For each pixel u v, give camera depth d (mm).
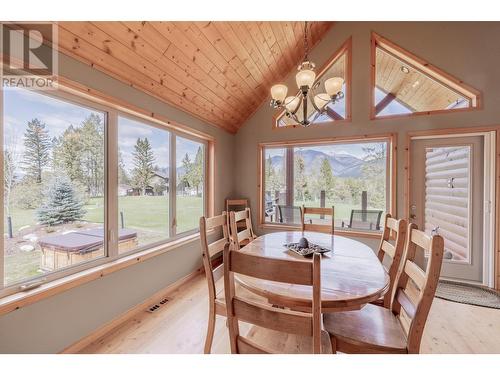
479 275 2773
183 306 2307
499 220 2590
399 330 1253
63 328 1598
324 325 1285
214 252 1646
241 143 3930
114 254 2053
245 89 3205
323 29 3225
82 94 1734
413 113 2932
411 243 1357
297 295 1079
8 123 1413
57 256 1665
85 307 1739
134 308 2156
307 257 1559
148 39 1862
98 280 1838
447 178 2908
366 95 3139
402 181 2986
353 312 1412
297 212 3688
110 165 2029
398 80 3129
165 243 2672
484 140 2727
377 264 1442
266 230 3783
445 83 2904
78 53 1643
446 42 2805
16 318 1371
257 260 852
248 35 2445
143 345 1726
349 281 1200
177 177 2926
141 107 2221
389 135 3018
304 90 1747
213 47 2309
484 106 2662
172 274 2682
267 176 3889
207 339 1527
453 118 2768
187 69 2354
